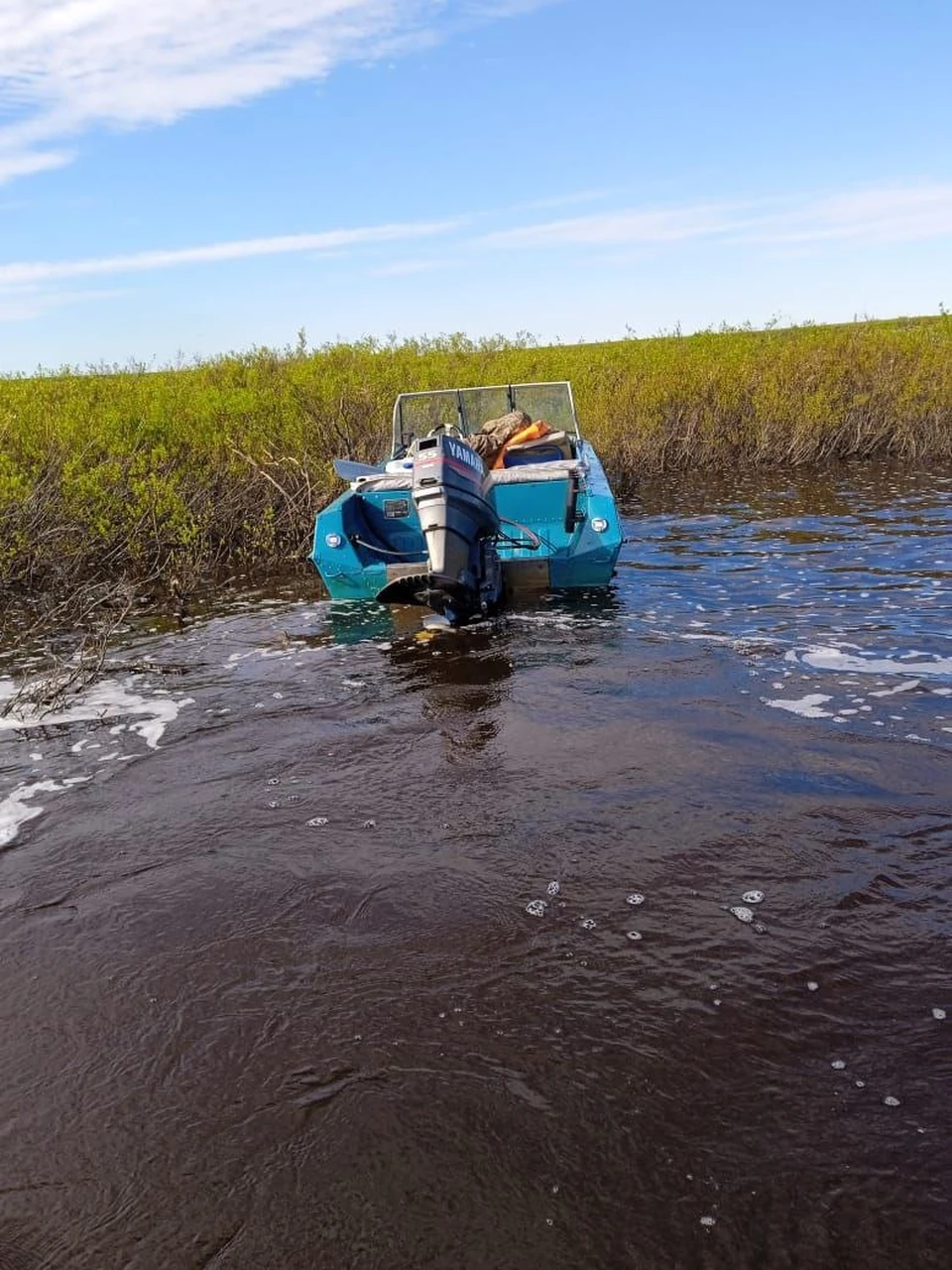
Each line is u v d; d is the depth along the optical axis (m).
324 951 3.07
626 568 8.42
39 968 3.08
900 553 8.41
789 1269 1.91
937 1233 1.97
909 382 15.69
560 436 8.52
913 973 2.77
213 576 9.39
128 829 4.01
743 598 7.16
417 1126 2.33
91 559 9.74
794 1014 2.63
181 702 5.58
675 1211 2.05
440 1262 1.97
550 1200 2.10
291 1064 2.57
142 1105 2.46
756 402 15.78
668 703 5.00
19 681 6.22
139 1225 2.11
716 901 3.20
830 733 4.49
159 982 2.96
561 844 3.63
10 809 4.29
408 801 4.10
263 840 3.83
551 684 5.43
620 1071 2.47
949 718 4.61
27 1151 2.34
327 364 16.31
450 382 15.74
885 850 3.43
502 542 6.99
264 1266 1.99
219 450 11.67
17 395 13.69
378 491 7.06
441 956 3.00
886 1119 2.26
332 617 7.38
